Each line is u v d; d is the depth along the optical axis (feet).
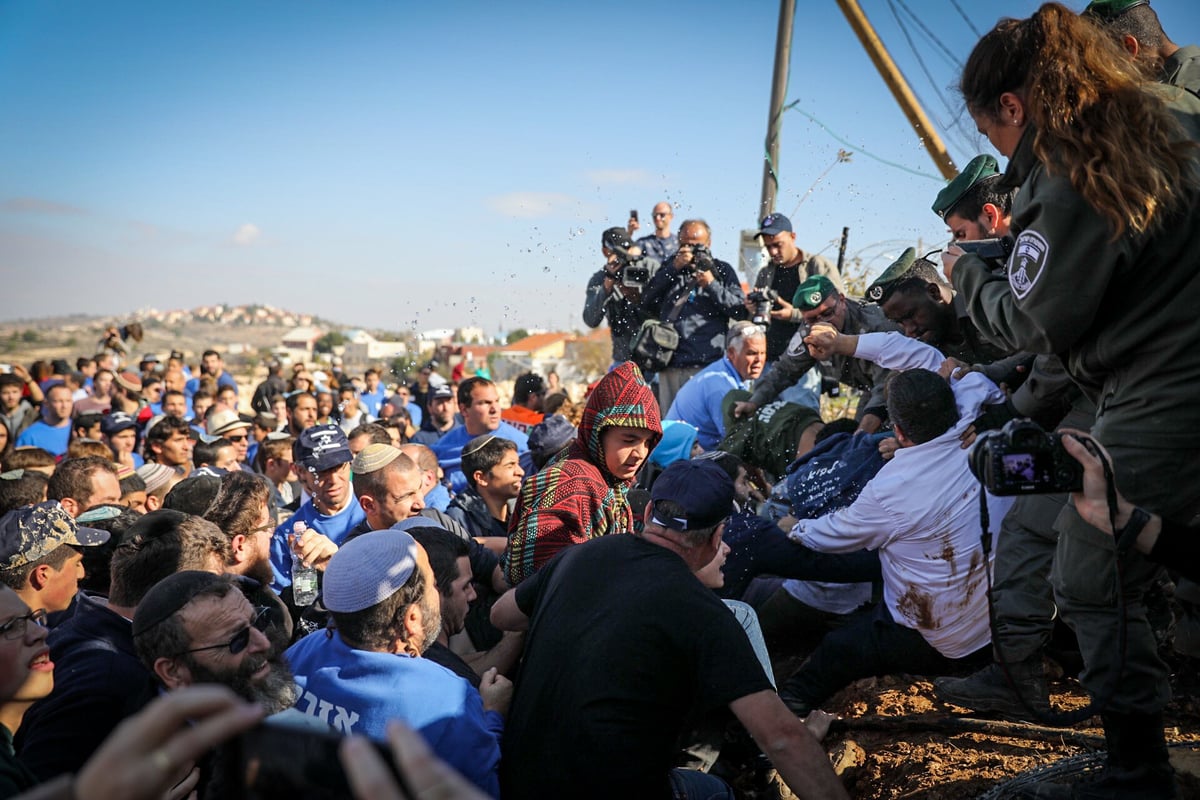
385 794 2.68
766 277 23.88
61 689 9.53
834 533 12.98
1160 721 8.41
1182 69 10.07
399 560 9.08
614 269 26.76
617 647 8.19
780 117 38.04
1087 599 8.28
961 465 12.27
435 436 31.76
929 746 11.72
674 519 9.09
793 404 18.17
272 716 7.42
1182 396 7.51
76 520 13.64
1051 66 7.54
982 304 8.87
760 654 12.17
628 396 11.98
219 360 51.29
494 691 9.71
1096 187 7.22
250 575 13.28
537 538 11.41
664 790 8.29
